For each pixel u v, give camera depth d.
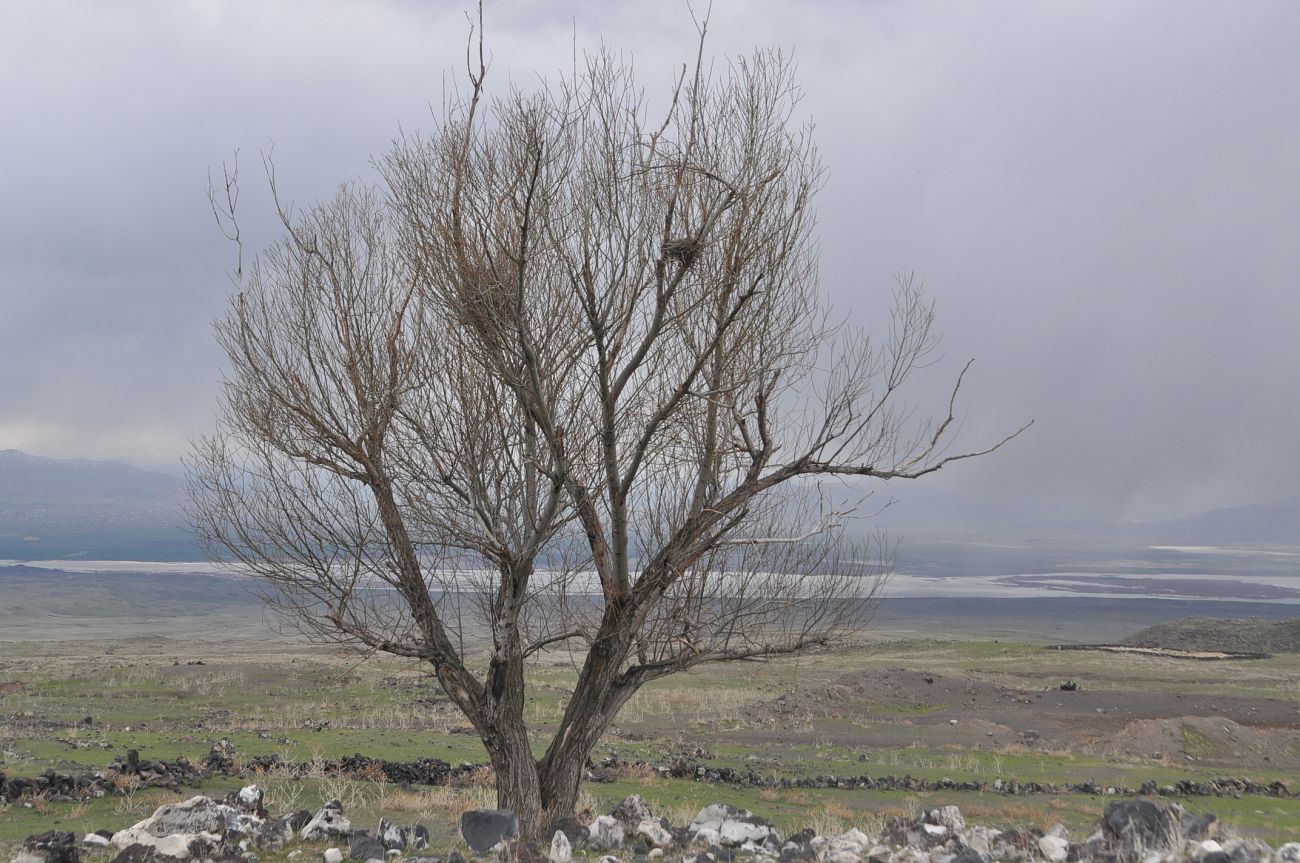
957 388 12.17
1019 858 10.34
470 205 11.29
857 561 13.31
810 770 27.23
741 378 12.12
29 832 10.98
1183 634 90.06
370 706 38.47
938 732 37.78
